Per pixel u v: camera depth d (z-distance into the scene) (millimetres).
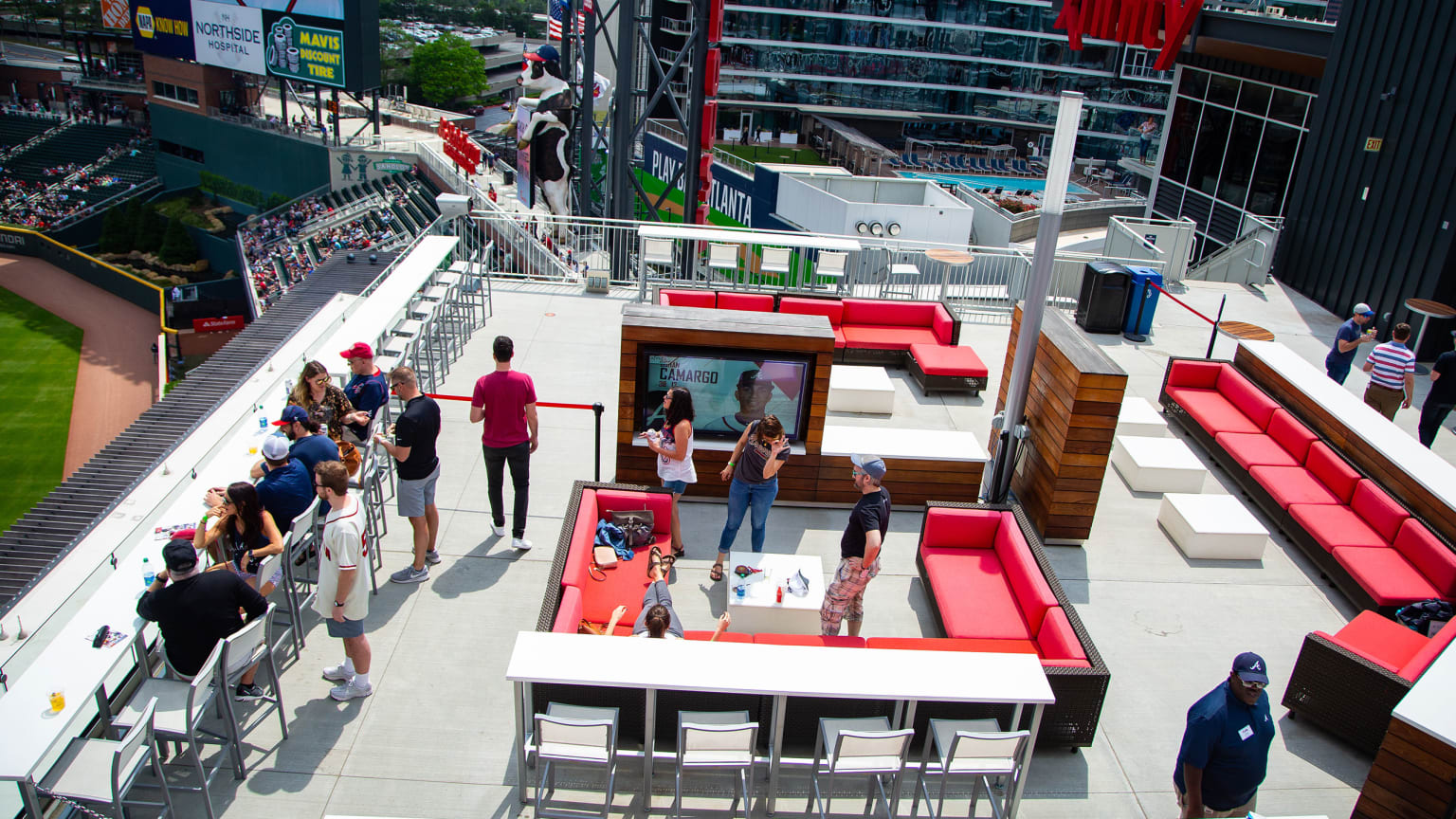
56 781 4609
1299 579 8391
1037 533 8781
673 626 6078
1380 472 8719
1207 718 4816
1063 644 6180
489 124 105938
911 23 77312
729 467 7441
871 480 6355
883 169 67875
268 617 5496
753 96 78500
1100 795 5895
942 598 7070
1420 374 14312
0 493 27938
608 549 7316
